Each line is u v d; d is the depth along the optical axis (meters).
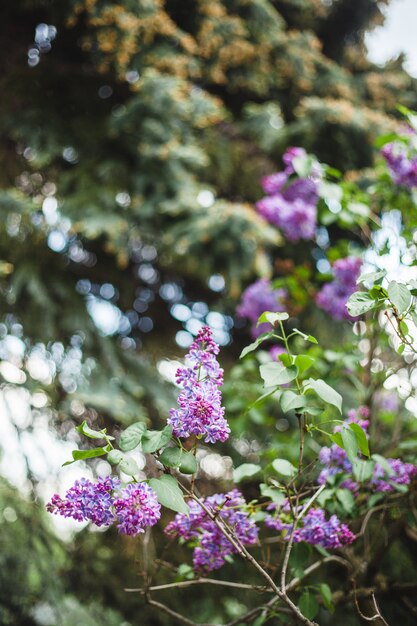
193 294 4.62
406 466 1.83
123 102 4.31
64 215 3.76
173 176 3.87
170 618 3.79
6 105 4.03
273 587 1.33
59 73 4.15
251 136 4.43
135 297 4.46
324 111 4.13
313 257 4.21
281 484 1.63
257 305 2.77
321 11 4.95
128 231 3.80
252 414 2.64
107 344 3.83
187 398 1.22
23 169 4.12
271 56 4.52
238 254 3.69
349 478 1.82
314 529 1.51
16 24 4.11
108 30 3.73
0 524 3.49
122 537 3.96
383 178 2.34
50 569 3.55
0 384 3.60
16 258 3.72
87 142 4.02
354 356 2.19
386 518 2.19
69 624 3.61
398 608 2.58
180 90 4.09
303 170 2.24
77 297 3.88
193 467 1.23
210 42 4.06
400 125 4.32
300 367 1.35
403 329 1.43
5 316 3.69
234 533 1.34
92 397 3.52
